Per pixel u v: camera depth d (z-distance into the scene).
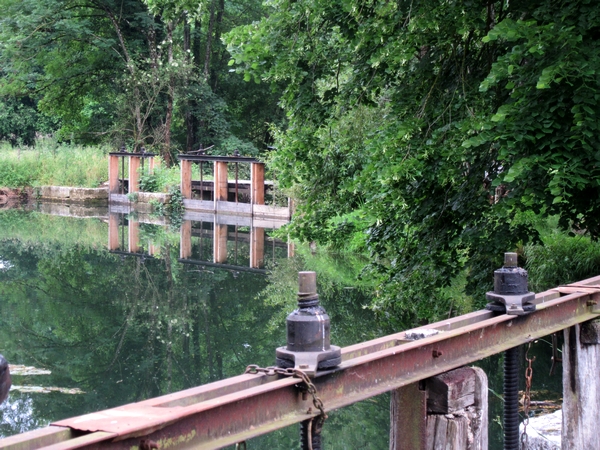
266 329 11.49
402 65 8.42
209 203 28.19
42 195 33.84
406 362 2.62
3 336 11.23
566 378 4.17
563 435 4.16
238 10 40.69
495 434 6.73
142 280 15.86
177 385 8.79
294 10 8.06
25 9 33.06
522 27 6.04
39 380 9.01
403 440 2.83
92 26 35.88
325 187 9.40
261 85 39.84
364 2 7.77
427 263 8.51
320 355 2.27
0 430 7.23
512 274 3.46
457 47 8.39
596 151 6.21
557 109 6.27
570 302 3.94
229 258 18.69
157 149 35.34
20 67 34.44
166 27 34.75
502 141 6.50
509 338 3.35
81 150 35.62
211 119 37.06
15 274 16.59
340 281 14.65
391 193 8.23
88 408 7.98
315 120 8.63
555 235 11.90
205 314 12.56
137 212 29.52
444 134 7.67
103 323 11.99
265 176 28.72
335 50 8.48
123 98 34.97
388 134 7.79
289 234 9.77
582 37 6.20
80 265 17.84
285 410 2.17
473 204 8.12
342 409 7.87
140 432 1.71
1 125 43.28
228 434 1.98
